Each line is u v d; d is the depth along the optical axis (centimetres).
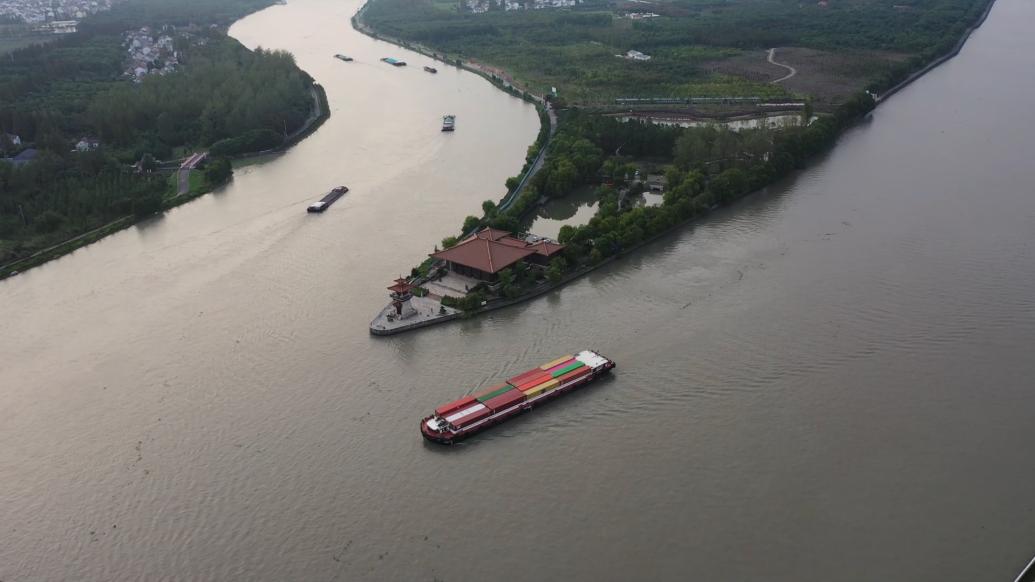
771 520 13862
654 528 13812
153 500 14975
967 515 13812
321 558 13500
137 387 18425
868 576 12675
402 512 14412
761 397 17112
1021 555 12962
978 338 18975
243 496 14950
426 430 16138
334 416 17100
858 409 16612
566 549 13462
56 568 13638
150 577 13362
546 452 15838
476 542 13688
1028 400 16712
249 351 19662
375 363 18962
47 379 18925
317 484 15162
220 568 13438
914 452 15325
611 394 17500
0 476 15775
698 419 16525
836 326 19650
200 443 16425
